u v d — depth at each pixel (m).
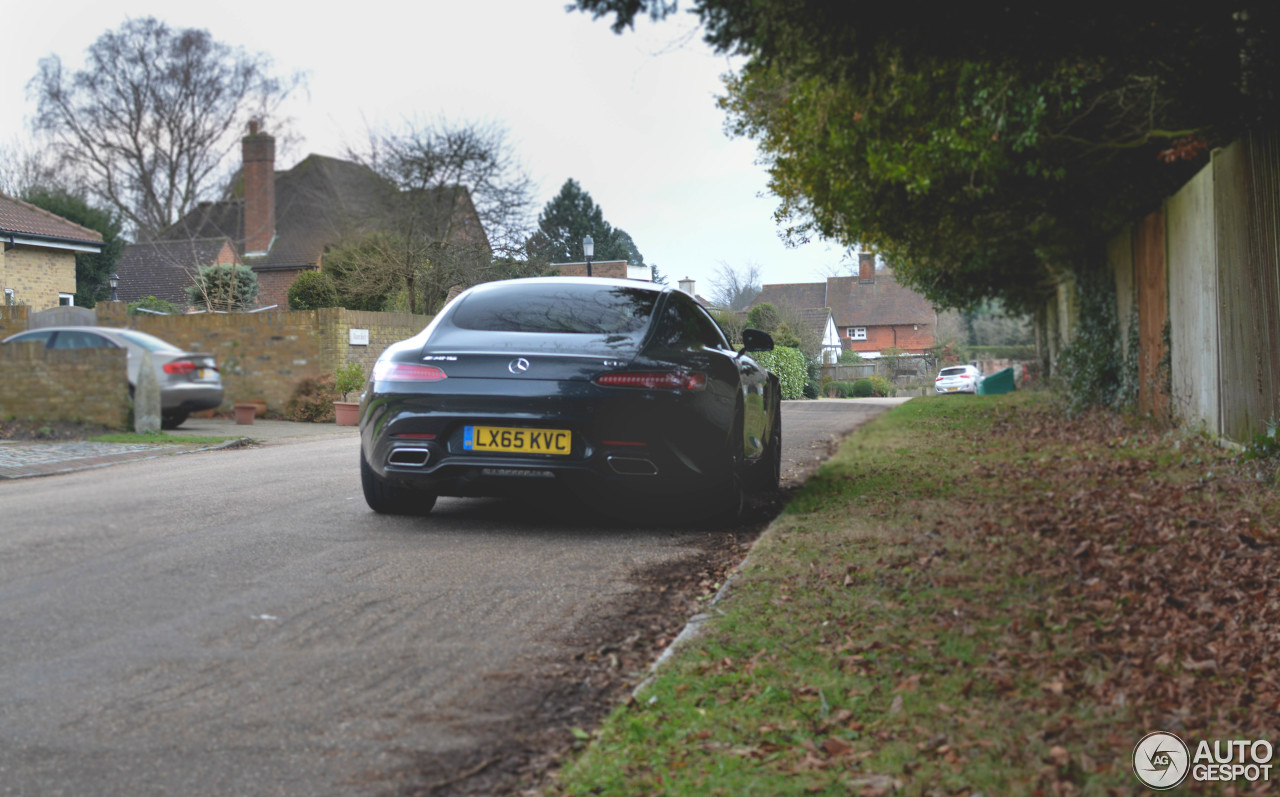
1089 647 3.47
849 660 3.32
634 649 3.62
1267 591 4.21
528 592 4.32
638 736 2.73
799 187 12.35
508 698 3.10
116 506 6.24
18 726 2.80
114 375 11.57
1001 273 21.12
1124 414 12.55
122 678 3.19
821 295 78.38
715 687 3.11
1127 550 4.96
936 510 6.12
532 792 2.48
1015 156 10.03
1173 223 10.55
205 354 12.08
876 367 54.88
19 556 4.77
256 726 2.83
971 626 3.67
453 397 5.34
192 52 37.69
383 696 3.08
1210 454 8.35
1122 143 9.72
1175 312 10.56
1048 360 25.52
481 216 24.98
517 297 6.05
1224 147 8.54
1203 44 6.75
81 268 32.22
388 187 24.58
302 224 38.97
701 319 6.50
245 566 4.65
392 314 14.66
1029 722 2.81
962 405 19.30
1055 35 5.89
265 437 11.72
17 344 11.66
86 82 37.22
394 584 4.39
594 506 6.57
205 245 35.69
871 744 2.68
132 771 2.54
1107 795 2.39
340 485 7.34
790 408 21.55
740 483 6.14
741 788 2.41
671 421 5.34
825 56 5.89
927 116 8.37
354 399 13.66
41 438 10.79
